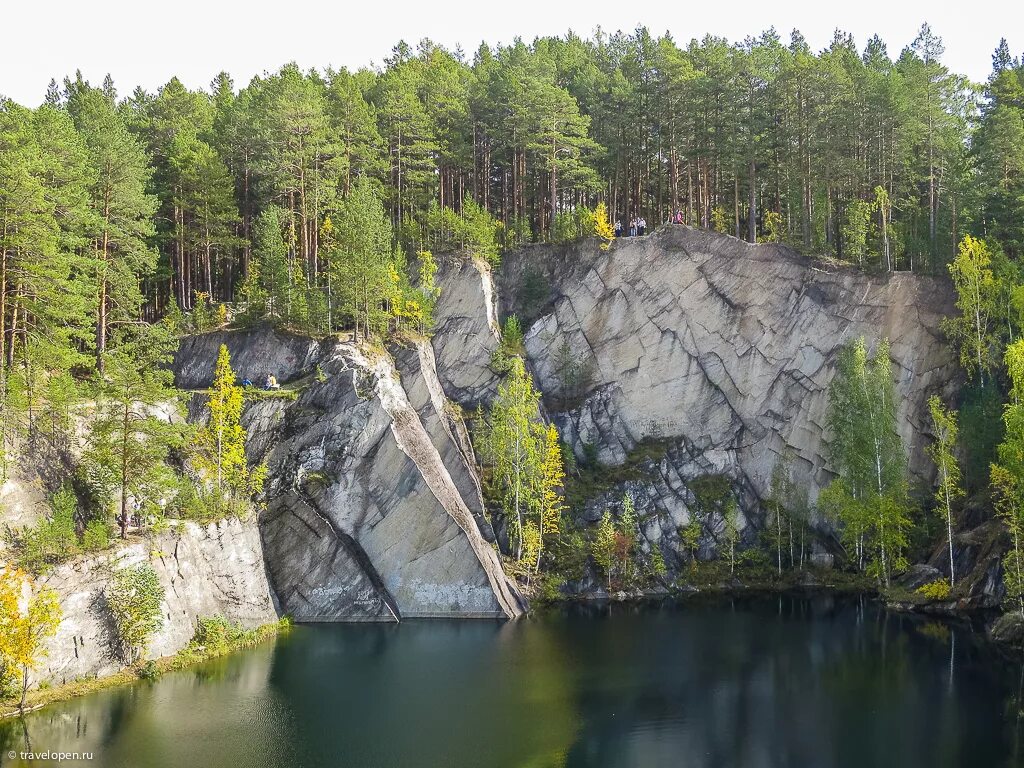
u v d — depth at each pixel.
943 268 77.69
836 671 49.06
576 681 47.19
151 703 41.97
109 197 64.19
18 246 51.56
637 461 78.62
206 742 37.28
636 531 73.56
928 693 44.84
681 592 71.19
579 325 84.25
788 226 86.75
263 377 70.81
